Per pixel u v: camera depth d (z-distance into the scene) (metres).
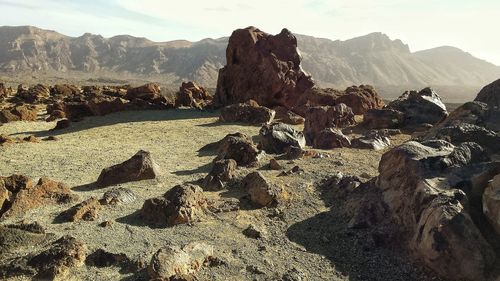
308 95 35.03
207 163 20.19
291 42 39.59
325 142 22.61
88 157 21.78
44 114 40.34
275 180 16.64
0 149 23.34
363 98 33.72
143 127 30.30
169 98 44.34
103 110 36.41
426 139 16.09
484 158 12.90
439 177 11.99
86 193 15.82
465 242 9.95
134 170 17.30
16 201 13.81
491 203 10.74
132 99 41.16
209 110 38.88
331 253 11.89
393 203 12.60
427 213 10.73
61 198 14.72
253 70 38.75
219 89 40.69
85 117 35.66
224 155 19.66
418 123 26.53
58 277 10.06
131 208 14.32
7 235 11.47
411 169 12.52
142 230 12.66
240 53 39.69
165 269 9.97
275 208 14.38
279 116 33.75
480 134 15.20
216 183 16.39
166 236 12.30
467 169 12.24
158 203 13.55
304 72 39.00
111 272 10.41
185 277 9.76
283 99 37.72
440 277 10.19
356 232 12.59
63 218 13.31
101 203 14.41
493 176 11.87
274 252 11.72
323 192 15.70
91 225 12.88
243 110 31.55
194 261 10.52
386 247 11.82
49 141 26.36
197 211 13.72
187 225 13.09
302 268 10.98
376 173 17.67
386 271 10.91
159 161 20.61
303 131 26.59
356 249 11.92
